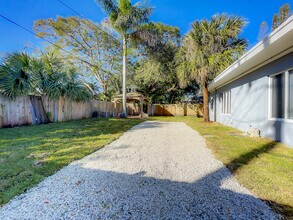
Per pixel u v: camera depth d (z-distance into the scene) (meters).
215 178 2.82
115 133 6.62
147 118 15.10
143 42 15.83
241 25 9.61
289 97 4.73
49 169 3.03
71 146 4.51
